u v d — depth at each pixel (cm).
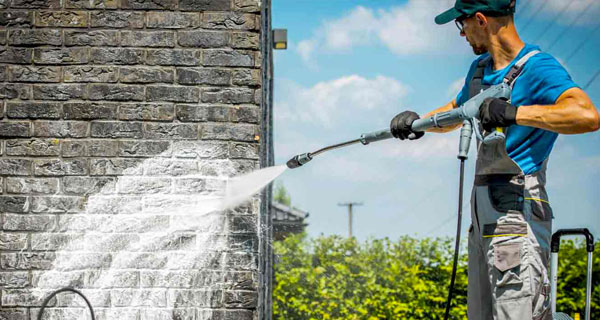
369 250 1160
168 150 439
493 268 292
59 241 435
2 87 440
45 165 438
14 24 443
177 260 436
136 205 437
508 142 303
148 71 442
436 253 1151
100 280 433
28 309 431
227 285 436
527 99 293
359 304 1100
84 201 437
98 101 440
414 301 1101
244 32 445
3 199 436
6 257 433
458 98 345
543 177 305
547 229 298
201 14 445
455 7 313
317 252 1151
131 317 432
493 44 307
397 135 331
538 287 286
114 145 439
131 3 445
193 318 433
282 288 1071
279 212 1577
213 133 440
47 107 440
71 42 443
